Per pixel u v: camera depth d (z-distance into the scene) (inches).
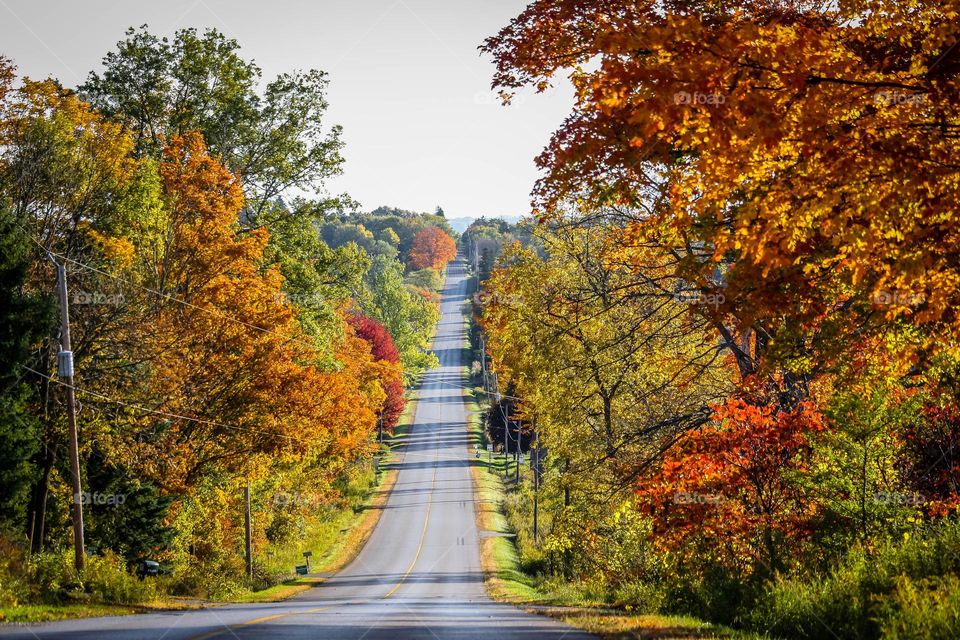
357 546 2760.8
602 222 1093.1
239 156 2028.8
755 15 538.0
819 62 460.1
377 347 4771.2
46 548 1295.5
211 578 1567.4
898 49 485.7
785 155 488.7
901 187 446.9
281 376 1446.9
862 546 618.5
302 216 2087.8
